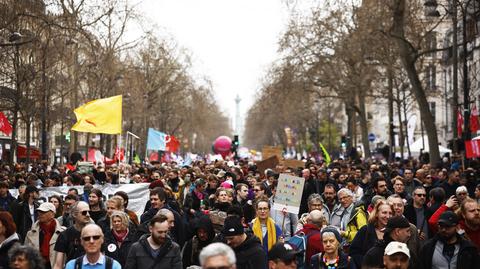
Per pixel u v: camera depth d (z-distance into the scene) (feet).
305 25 179.52
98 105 73.61
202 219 37.19
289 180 48.19
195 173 75.00
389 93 168.66
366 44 146.82
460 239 32.89
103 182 79.51
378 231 35.86
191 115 323.16
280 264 27.55
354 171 82.17
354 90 182.09
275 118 377.09
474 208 36.01
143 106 218.59
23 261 26.89
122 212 36.91
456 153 111.65
